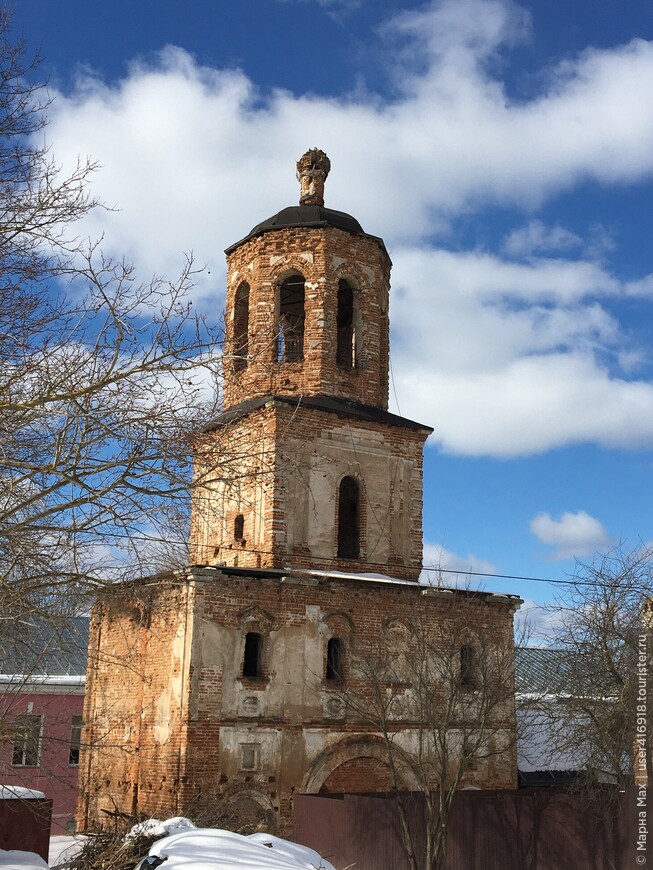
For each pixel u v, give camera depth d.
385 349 26.94
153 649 22.08
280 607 22.17
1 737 13.24
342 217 26.91
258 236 26.05
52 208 11.93
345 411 24.77
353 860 18.69
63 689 29.77
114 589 12.57
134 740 22.08
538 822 18.02
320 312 25.39
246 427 24.48
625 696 18.95
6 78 11.95
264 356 22.78
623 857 17.02
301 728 21.67
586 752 19.88
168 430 12.01
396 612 23.70
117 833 16.11
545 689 23.33
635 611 19.91
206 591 21.19
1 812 16.78
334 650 22.92
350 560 24.34
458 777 19.44
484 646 22.75
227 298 26.97
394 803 18.47
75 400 10.99
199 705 20.50
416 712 23.23
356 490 25.31
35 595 12.82
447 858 18.45
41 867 14.38
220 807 19.08
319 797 19.61
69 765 29.50
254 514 23.92
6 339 11.80
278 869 13.30
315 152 27.97
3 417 11.60
